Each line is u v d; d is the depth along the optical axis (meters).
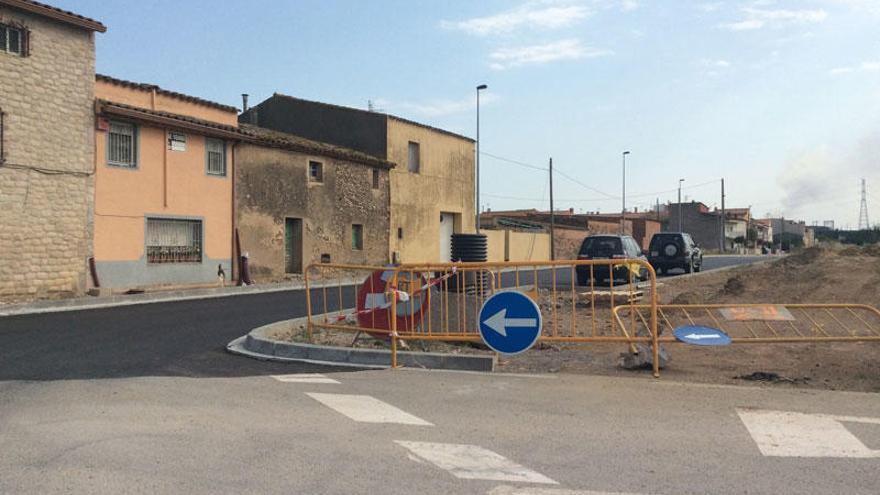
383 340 10.76
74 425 5.79
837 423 5.92
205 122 22.53
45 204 17.77
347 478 4.56
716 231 84.12
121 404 6.57
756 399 6.81
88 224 18.84
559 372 8.46
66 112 18.28
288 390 7.28
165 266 21.25
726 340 8.30
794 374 8.35
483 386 7.46
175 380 7.82
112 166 19.61
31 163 17.42
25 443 5.27
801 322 12.88
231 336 11.69
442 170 37.94
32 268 17.45
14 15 17.00
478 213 37.56
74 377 8.06
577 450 5.20
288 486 4.40
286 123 35.81
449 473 4.68
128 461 4.86
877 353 9.79
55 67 18.00
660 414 6.24
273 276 25.55
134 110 19.84
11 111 16.97
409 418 6.11
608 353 9.90
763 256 60.41
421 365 8.85
